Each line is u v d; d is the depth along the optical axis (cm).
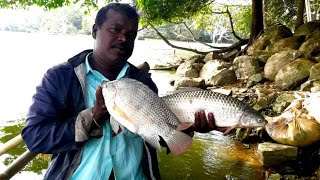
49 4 1114
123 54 203
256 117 211
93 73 204
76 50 2325
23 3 1097
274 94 789
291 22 2103
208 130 210
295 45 1214
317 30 1172
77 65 203
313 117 525
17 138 388
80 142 185
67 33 5272
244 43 1691
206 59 1538
